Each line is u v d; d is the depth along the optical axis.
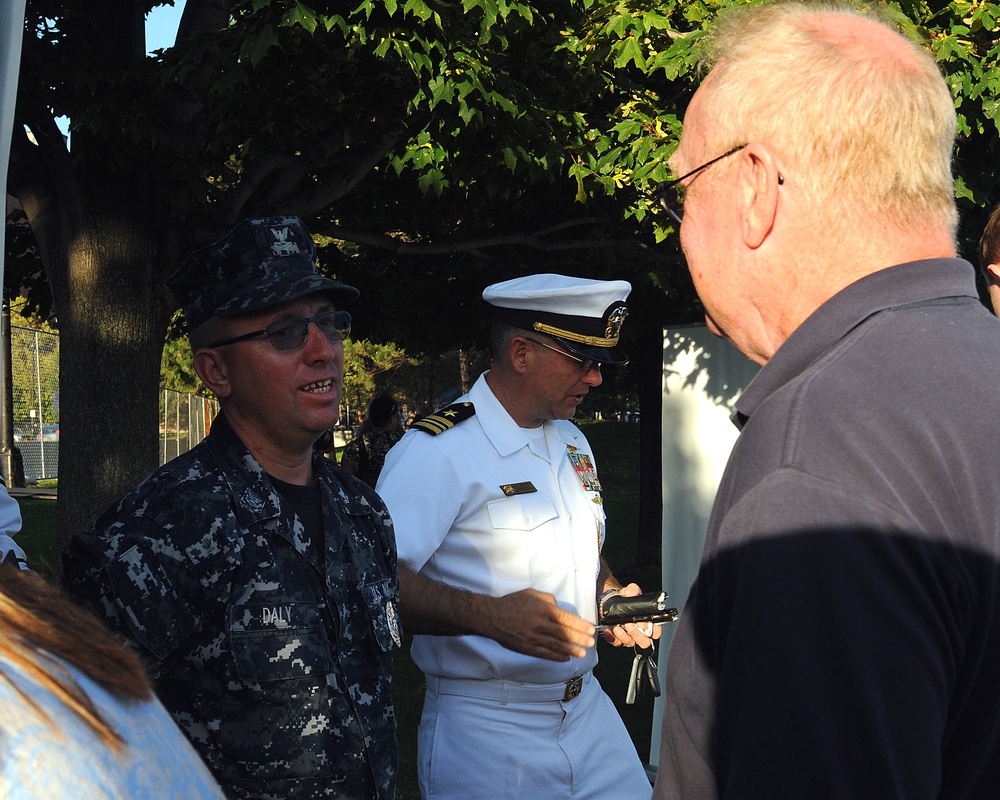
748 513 0.88
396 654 6.99
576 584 2.65
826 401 0.90
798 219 1.01
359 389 39.91
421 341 9.88
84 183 5.42
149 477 1.73
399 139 5.47
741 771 0.81
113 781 0.56
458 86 4.66
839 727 0.77
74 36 5.25
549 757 2.50
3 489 2.22
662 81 6.30
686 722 0.98
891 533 0.82
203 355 1.85
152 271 5.57
